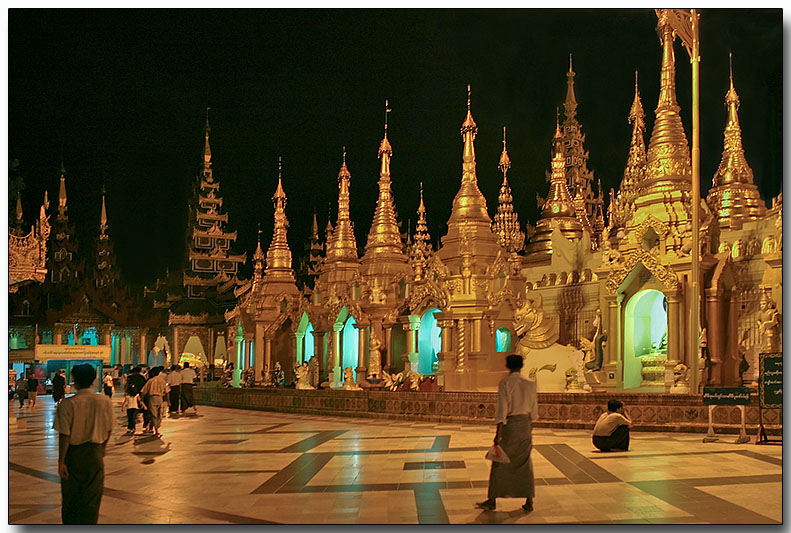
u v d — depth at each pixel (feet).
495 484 40.70
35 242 98.63
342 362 145.89
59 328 263.29
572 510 40.55
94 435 35.53
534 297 134.10
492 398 91.15
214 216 277.64
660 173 103.40
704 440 68.44
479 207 124.26
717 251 100.73
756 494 43.98
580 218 172.24
